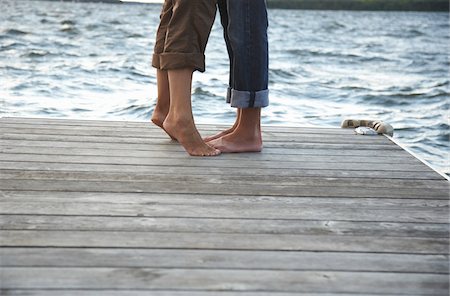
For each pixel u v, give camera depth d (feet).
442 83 33.40
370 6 188.85
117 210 5.96
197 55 8.15
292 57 50.34
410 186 7.23
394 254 5.17
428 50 64.80
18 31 60.13
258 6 8.09
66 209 5.93
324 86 29.78
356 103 24.72
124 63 34.30
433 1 189.47
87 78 27.17
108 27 76.43
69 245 5.07
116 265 4.73
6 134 9.15
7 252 4.88
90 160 7.84
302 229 5.66
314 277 4.67
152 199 6.35
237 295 4.33
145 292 4.32
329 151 8.92
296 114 20.52
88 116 18.01
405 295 4.45
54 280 4.43
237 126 8.77
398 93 27.91
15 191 6.43
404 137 18.69
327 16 165.27
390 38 86.79
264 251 5.12
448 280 4.72
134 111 18.90
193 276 4.59
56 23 78.95
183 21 8.01
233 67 8.38
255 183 7.11
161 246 5.12
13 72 28.17
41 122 10.18
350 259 5.04
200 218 5.84
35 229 5.38
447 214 6.26
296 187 7.02
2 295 4.18
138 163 7.79
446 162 15.76
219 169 7.66
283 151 8.83
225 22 8.71
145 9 150.10
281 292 4.42
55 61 34.65
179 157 8.20
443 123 20.86
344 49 61.57
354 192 6.91
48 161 7.70
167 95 9.19
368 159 8.50
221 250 5.09
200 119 17.90
